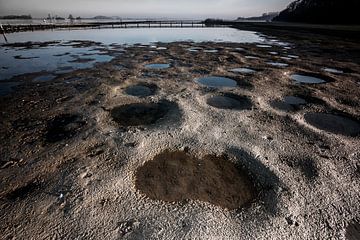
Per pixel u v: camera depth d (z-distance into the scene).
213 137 5.70
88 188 4.12
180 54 17.17
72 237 3.27
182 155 5.13
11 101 8.09
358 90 9.22
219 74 11.45
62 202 3.83
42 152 5.18
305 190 4.14
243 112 7.14
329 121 6.82
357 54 17.09
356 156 5.11
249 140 5.63
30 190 4.11
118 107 7.48
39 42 25.22
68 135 5.87
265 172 4.60
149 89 9.27
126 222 3.51
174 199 4.00
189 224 3.49
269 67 12.98
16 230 3.37
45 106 7.64
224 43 24.44
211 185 4.35
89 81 10.23
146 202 3.90
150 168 4.74
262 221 3.57
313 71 12.12
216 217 3.64
